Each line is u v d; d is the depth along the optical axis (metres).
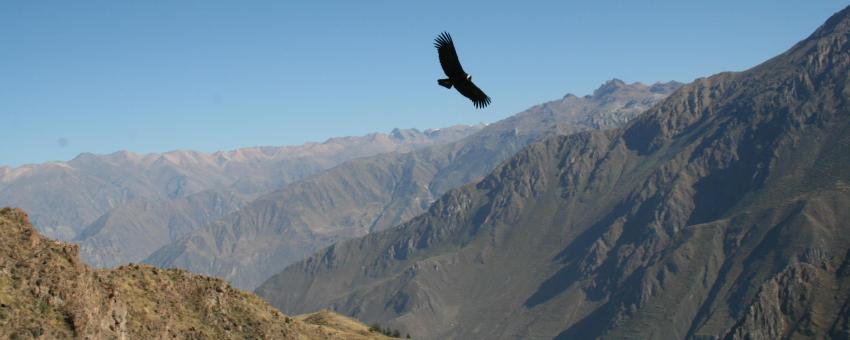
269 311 111.38
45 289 67.44
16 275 66.94
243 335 99.62
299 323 115.75
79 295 69.44
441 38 34.31
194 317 95.06
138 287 90.12
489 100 34.78
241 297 107.38
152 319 83.69
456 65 34.31
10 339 62.28
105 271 89.19
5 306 63.81
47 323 65.44
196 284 99.44
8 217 72.19
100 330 71.50
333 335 120.00
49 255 70.31
